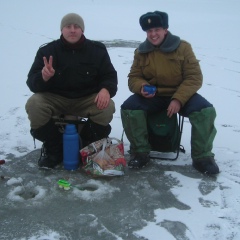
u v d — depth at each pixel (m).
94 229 2.51
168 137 3.50
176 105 3.29
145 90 3.36
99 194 2.95
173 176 3.28
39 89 3.35
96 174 3.18
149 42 3.46
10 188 3.04
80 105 3.54
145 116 3.41
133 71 3.62
